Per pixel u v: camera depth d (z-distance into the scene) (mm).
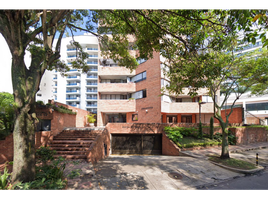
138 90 21094
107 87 21547
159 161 9484
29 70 4820
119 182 6055
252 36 4383
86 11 8242
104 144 11555
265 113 29234
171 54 7453
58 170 5012
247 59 10539
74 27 8531
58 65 9844
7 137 7348
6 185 3932
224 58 9219
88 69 10594
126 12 5688
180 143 12406
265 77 9781
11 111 7480
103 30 8734
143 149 13898
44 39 5184
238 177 7145
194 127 15039
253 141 16625
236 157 10602
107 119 25625
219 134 15211
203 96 21250
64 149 9367
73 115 16141
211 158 9547
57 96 44969
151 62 19469
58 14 5289
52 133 10617
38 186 3928
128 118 21859
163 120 22891
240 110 18406
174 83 9555
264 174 7574
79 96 45594
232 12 4133
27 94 4484
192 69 7137
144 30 6246
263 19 3783
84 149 9297
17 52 4262
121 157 11320
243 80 10812
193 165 8453
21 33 4473
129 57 9680
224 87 11688
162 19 6422
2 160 7094
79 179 5449
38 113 9766
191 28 6613
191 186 6051
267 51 9984
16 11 3883
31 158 4305
